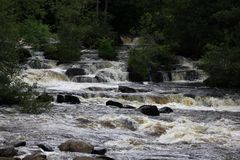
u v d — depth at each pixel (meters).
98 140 18.64
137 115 24.45
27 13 39.19
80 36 51.66
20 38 31.62
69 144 16.09
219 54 39.31
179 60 48.91
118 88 33.72
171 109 27.27
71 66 43.47
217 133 20.70
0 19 26.16
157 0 68.81
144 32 48.78
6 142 17.19
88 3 61.78
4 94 25.17
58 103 27.59
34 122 21.44
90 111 25.14
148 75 43.16
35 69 40.41
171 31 51.25
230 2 47.47
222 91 36.09
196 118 25.30
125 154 16.20
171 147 17.94
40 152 15.48
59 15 51.53
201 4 49.41
